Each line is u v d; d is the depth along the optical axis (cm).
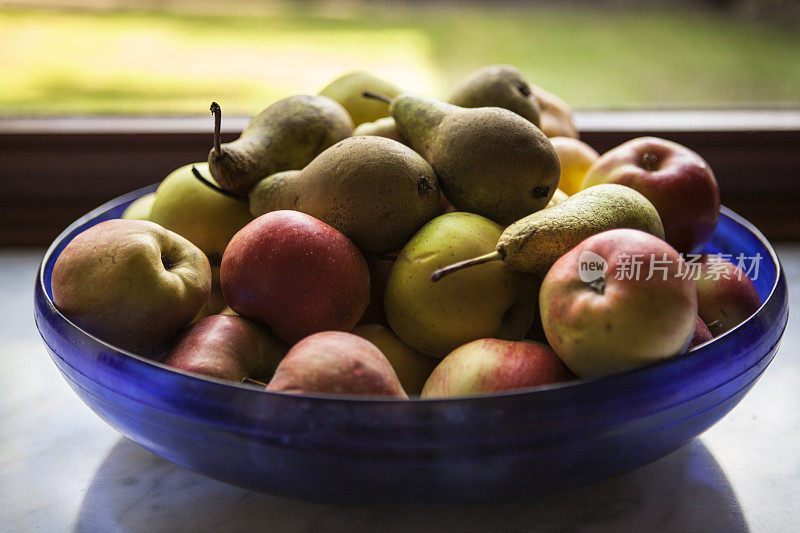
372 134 61
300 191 54
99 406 46
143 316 49
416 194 52
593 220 48
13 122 92
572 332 43
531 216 49
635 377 41
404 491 42
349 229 52
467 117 54
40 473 55
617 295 42
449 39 106
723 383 44
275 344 52
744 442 57
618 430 41
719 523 48
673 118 94
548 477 43
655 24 112
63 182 93
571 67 102
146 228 52
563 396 40
